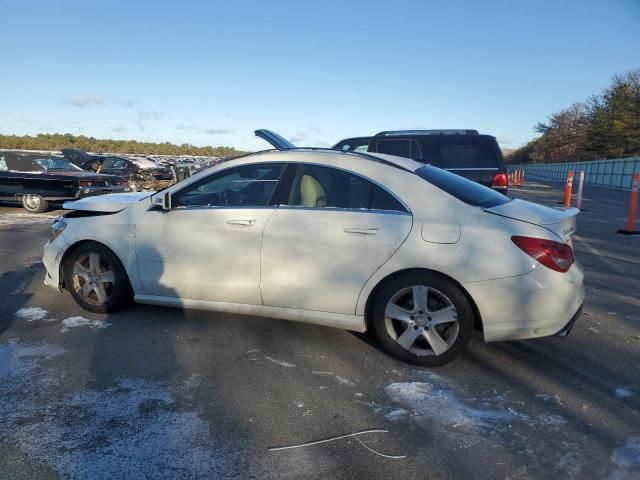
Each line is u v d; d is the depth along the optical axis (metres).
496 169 7.86
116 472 2.47
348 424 2.94
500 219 3.64
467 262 3.52
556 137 81.19
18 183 12.62
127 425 2.88
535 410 3.14
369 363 3.77
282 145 6.28
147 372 3.55
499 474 2.52
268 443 2.74
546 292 3.48
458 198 3.79
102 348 3.94
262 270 4.00
